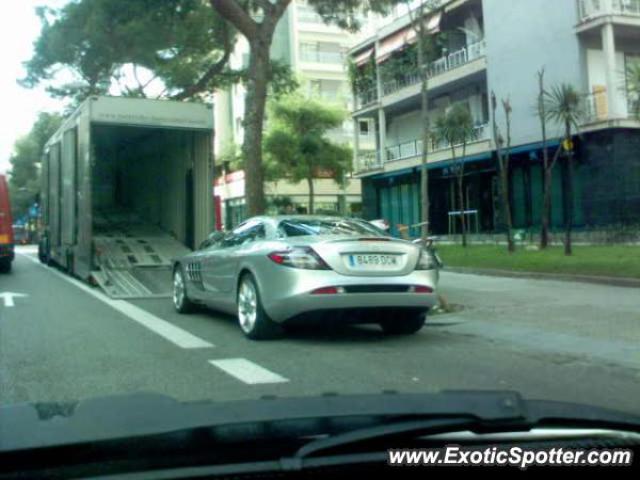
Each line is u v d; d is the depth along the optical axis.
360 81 32.31
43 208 22.33
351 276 7.30
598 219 21.72
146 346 7.58
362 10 15.75
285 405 2.05
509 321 9.26
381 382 5.88
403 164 30.88
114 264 14.24
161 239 15.76
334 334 8.45
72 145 15.34
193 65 24.58
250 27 14.17
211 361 6.75
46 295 12.88
